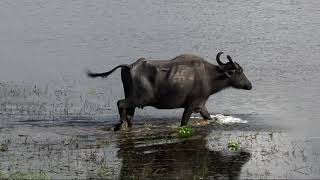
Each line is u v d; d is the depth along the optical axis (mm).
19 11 113250
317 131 47094
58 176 36188
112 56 77125
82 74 67875
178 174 36906
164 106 47438
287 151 41781
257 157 40469
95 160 39344
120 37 89188
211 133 46281
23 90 60062
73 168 37719
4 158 39438
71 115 51125
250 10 110875
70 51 80312
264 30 93312
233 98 57719
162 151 41656
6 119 49219
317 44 82812
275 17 103750
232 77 49656
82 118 50250
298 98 57719
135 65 46688
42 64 72938
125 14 109438
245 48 80562
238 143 43562
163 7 115438
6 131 45750
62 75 67375
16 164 38281
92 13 110875
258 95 58781
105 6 117562
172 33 91688
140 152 41312
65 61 74438
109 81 64750
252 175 36906
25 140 43500
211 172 37406
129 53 78625
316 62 72625
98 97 58062
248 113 52719
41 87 61625
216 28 95500
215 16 106062
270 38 87125
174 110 53625
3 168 37469
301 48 80375
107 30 95125
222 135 45750
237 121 49938
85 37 89750
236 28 95250
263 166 38656
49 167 37844
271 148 42500
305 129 47656
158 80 46688
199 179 36062
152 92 46719
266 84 62844
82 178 35906
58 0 124438
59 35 91625
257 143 43750
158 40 86688
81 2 122062
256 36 88688
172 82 46781
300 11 108812
